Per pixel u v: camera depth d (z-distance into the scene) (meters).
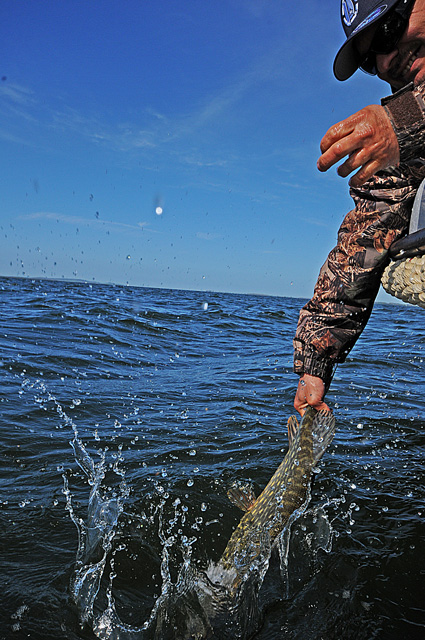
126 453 3.46
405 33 1.79
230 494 2.80
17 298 13.45
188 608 2.00
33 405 4.30
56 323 9.05
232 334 10.45
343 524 2.62
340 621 1.92
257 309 18.25
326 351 2.54
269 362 7.24
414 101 1.33
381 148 1.32
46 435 3.67
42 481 2.98
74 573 2.17
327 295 2.53
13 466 3.16
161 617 1.95
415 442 3.83
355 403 4.87
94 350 7.00
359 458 3.49
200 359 7.32
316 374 2.57
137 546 2.42
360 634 1.85
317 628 1.89
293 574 2.22
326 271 2.54
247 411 4.54
